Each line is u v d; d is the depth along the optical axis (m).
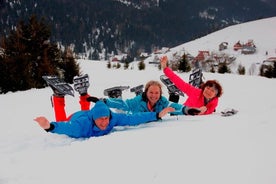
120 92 5.38
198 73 6.38
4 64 15.16
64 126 3.71
